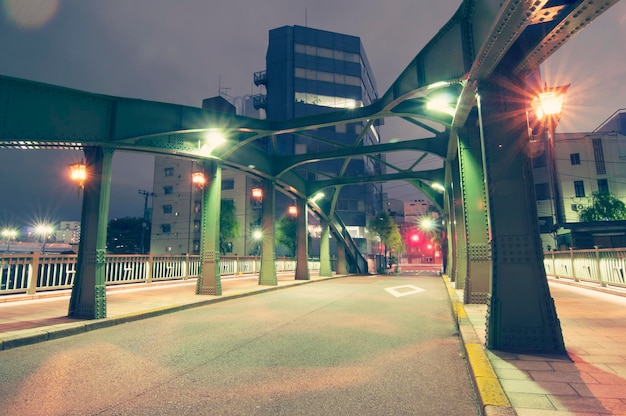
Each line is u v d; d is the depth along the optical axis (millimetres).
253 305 10219
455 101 8469
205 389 3607
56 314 7645
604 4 3484
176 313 8719
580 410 2629
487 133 4891
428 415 2975
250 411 3074
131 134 8734
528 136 4762
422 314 8477
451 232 17859
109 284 12312
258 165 15562
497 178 4738
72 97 7879
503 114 4895
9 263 9344
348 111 11336
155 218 60031
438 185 20812
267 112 56312
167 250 58438
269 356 4828
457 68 6613
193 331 6539
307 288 15984
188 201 58719
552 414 2561
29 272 9805
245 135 12227
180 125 9977
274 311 9031
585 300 8984
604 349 4379
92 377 3988
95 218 7656
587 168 38281
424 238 93812
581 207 37656
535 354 4164
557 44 4316
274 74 55969
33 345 5508
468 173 8945
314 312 8852
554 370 3574
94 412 3062
